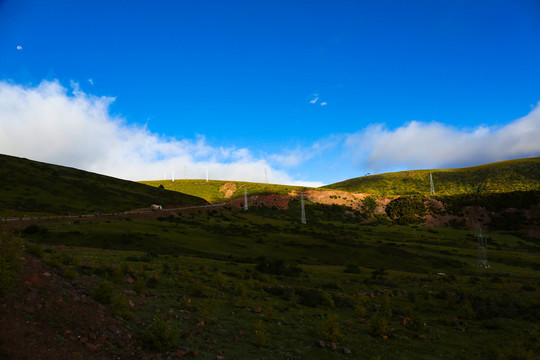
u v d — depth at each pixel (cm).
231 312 1691
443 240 11600
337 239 8769
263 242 7481
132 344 943
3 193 8575
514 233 13125
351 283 3744
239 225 10400
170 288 2058
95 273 1888
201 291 1998
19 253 1341
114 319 1089
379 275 4684
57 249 3147
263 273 3884
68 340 820
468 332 1873
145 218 8656
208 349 1068
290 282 3400
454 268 6938
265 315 1644
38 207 8056
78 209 8706
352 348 1327
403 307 2523
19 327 776
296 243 7631
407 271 6372
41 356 695
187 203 13338
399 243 9956
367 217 17138
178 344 1053
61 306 997
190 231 7419
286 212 17338
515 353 1299
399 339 1560
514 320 2264
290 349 1211
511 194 15738
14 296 920
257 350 1148
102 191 11512
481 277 5656
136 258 3350
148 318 1256
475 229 14250
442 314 2353
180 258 4244
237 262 4884
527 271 6831
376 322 1612
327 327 1413
